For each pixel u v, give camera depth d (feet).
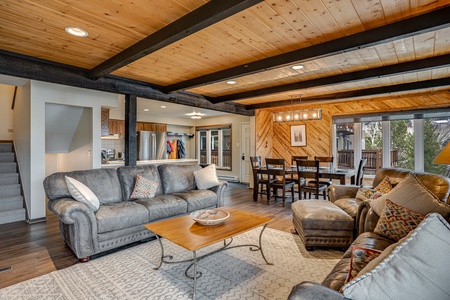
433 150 17.01
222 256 9.30
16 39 8.60
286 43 8.94
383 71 11.20
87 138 16.39
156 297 6.75
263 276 7.84
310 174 15.83
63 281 7.50
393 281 3.10
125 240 9.75
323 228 9.64
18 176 15.31
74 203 8.73
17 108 16.42
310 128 22.36
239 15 7.04
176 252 9.64
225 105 19.90
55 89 14.19
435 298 2.94
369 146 19.62
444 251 3.02
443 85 13.20
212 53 9.90
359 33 8.01
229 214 9.29
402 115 17.78
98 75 11.25
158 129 29.30
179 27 7.12
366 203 8.69
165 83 14.39
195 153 33.30
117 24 7.55
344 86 15.15
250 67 10.86
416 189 7.22
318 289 3.39
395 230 6.89
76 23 7.52
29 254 9.37
